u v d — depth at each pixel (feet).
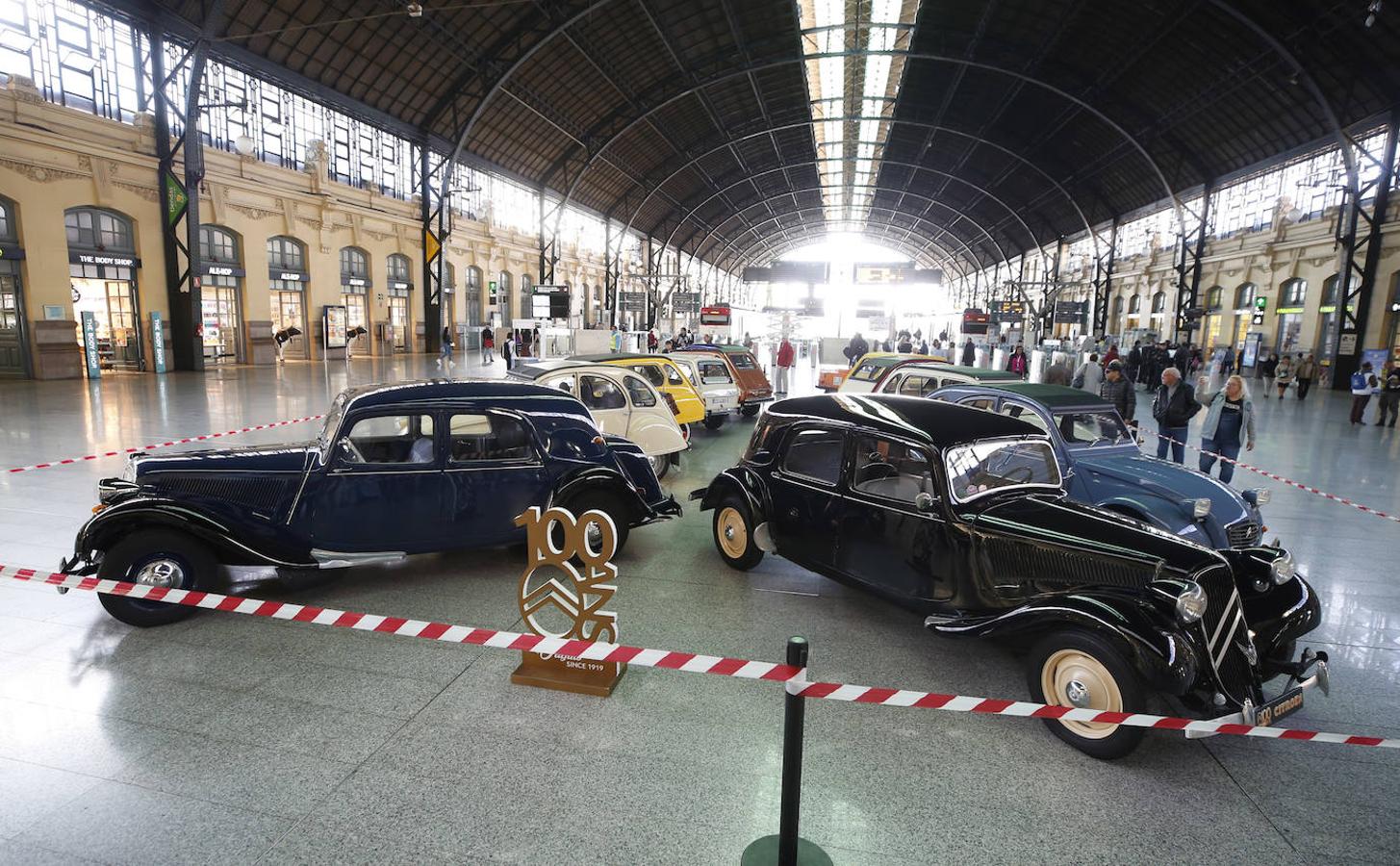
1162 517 18.95
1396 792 10.83
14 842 8.96
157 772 10.41
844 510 16.35
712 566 20.15
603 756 11.10
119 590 11.91
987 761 11.35
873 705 12.89
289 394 53.06
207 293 72.43
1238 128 89.86
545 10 77.20
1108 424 22.76
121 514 14.53
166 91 65.36
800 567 20.17
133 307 64.54
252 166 74.28
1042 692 12.19
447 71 83.71
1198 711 11.79
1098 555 12.55
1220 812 10.25
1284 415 57.06
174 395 51.26
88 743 11.03
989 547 13.69
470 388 18.07
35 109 55.06
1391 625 16.84
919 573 14.78
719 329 127.85
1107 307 130.82
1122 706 11.07
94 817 9.44
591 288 156.15
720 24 88.17
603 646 9.90
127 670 13.26
